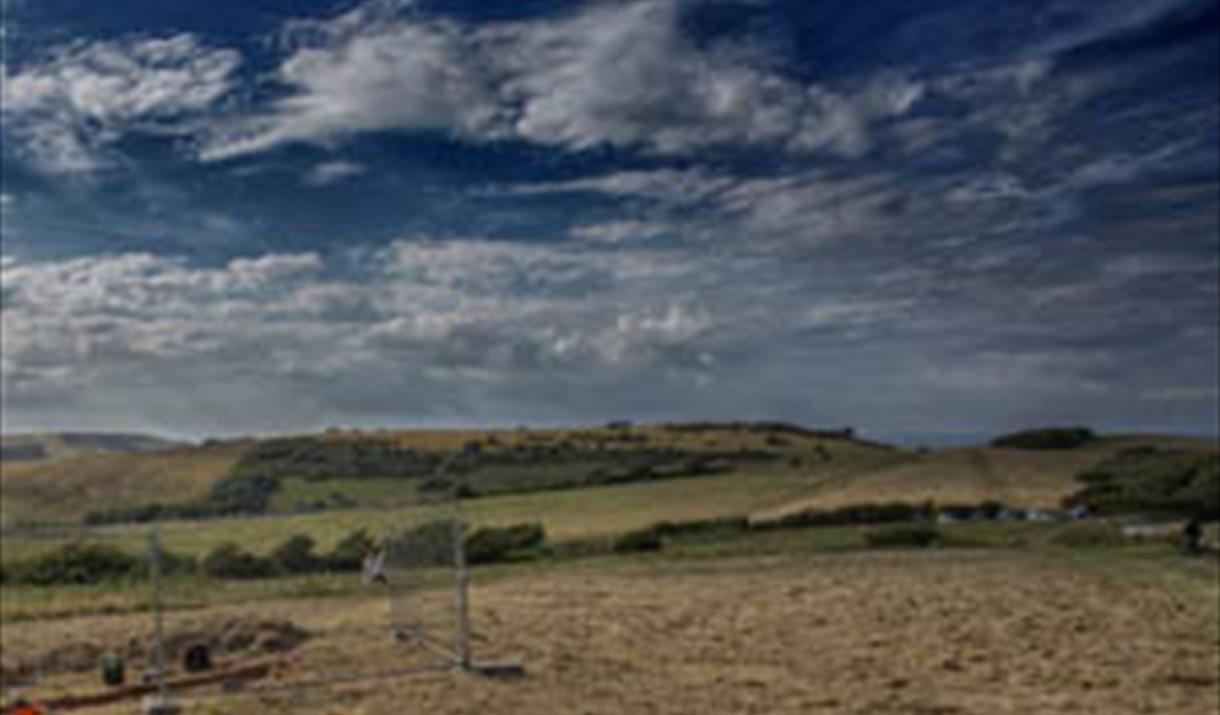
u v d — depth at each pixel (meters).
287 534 47.16
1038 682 16.86
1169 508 54.09
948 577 31.36
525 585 31.86
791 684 16.69
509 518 63.25
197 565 43.19
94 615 28.52
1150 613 23.86
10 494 87.50
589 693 15.80
